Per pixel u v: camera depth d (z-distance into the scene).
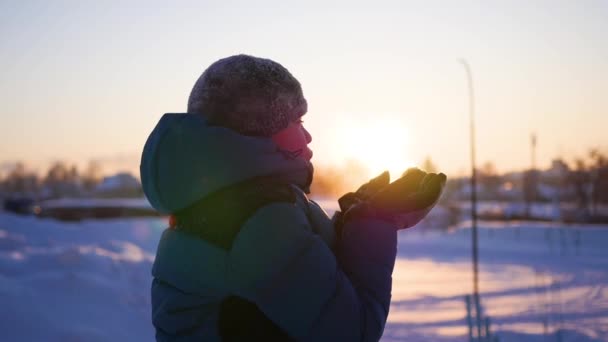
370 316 1.33
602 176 63.38
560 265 28.66
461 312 14.23
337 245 1.44
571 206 62.44
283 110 1.42
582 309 14.26
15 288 7.42
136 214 54.72
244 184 1.35
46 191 110.50
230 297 1.33
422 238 45.12
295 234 1.30
